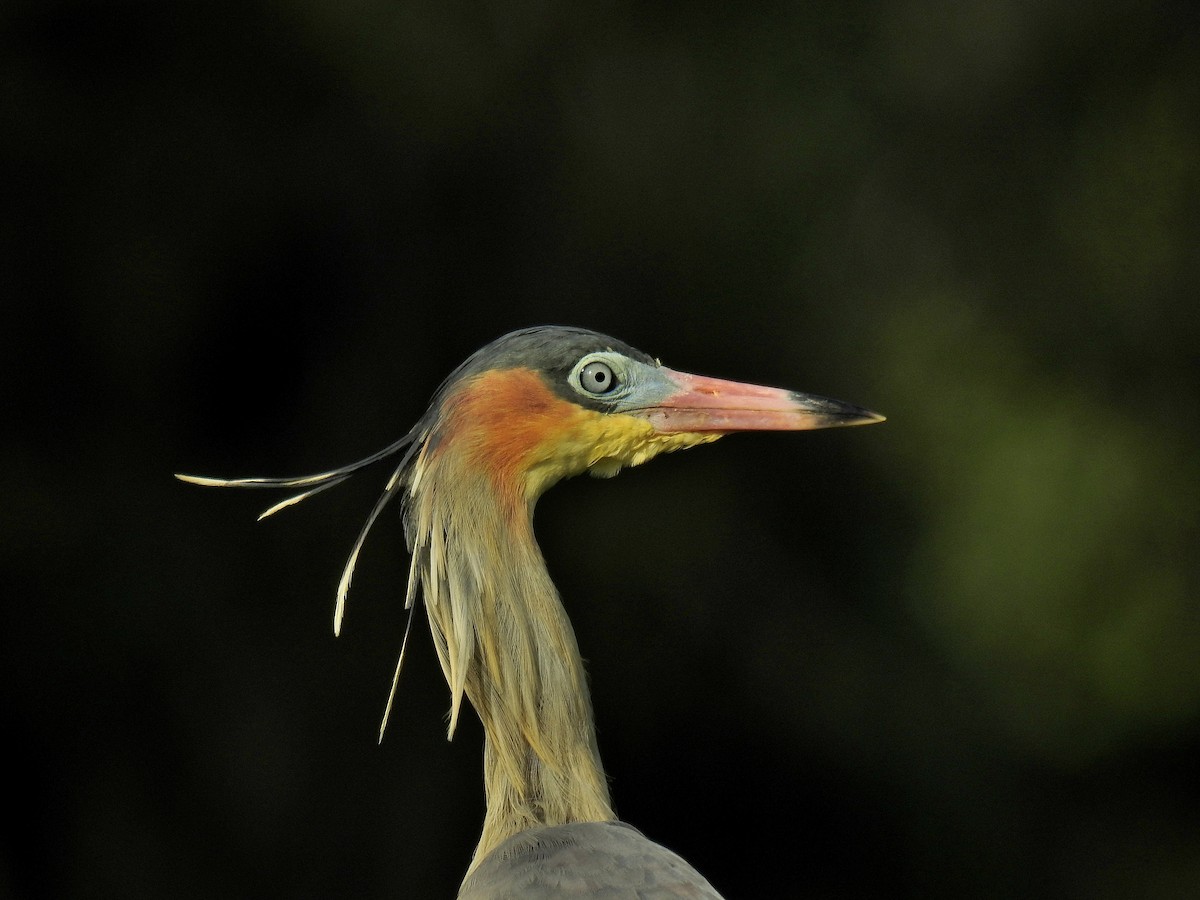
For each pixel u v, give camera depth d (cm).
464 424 557
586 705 557
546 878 551
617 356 559
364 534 556
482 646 556
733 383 560
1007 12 762
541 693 556
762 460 724
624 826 554
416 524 557
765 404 560
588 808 555
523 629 556
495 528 557
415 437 558
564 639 556
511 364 558
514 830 555
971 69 759
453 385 558
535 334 559
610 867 552
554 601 557
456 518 556
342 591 555
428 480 557
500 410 557
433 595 556
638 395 559
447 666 556
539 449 558
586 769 556
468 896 552
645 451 560
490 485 557
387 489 557
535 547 557
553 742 555
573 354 559
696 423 559
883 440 744
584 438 559
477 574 556
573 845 552
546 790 555
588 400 559
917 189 750
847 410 560
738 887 722
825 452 733
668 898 550
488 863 553
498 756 555
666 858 552
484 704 556
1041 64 777
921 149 753
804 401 560
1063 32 772
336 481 557
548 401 558
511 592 556
